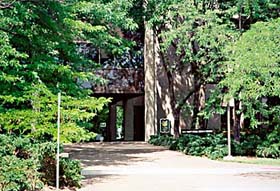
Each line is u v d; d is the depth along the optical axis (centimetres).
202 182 1348
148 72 3050
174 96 2866
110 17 1560
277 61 1691
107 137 3612
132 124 3569
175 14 2159
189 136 2459
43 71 1211
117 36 1730
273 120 2225
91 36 1560
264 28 1725
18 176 1001
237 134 2253
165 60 2786
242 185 1288
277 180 1404
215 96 2177
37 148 1109
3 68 1135
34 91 1143
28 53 1221
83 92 1273
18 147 1084
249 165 1805
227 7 2195
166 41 2297
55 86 1232
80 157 1994
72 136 1149
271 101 2219
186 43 2250
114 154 2170
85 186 1228
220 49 2011
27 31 1189
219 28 2003
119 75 3025
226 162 1908
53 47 1260
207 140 2255
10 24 1134
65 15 1281
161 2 2203
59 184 1155
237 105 2384
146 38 3030
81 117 1169
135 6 2302
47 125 1146
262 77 1722
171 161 1908
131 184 1280
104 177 1417
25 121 1131
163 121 3042
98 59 2672
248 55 1703
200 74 2441
